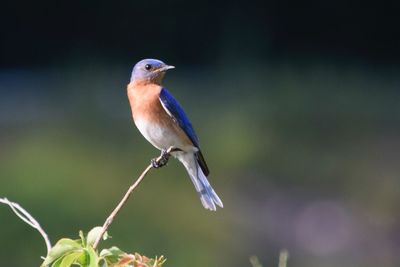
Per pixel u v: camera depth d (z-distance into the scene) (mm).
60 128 19672
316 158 19031
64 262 5125
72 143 18578
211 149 18719
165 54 28359
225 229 16016
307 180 18281
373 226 16781
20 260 14398
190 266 15180
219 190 17484
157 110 8172
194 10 28156
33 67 28375
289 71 24438
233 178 17875
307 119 21266
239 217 16484
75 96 22984
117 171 17062
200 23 28203
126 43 28328
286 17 28641
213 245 15578
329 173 18578
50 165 16922
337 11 28922
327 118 21469
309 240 16172
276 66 25344
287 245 15898
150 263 5258
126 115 21031
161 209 15922
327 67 25797
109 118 20703
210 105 22375
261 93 23234
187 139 8227
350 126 21188
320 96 22812
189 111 21641
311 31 28984
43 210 15516
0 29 28203
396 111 22500
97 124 20031
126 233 15328
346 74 25422
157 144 8344
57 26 28281
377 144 20312
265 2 28266
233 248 15672
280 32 28734
